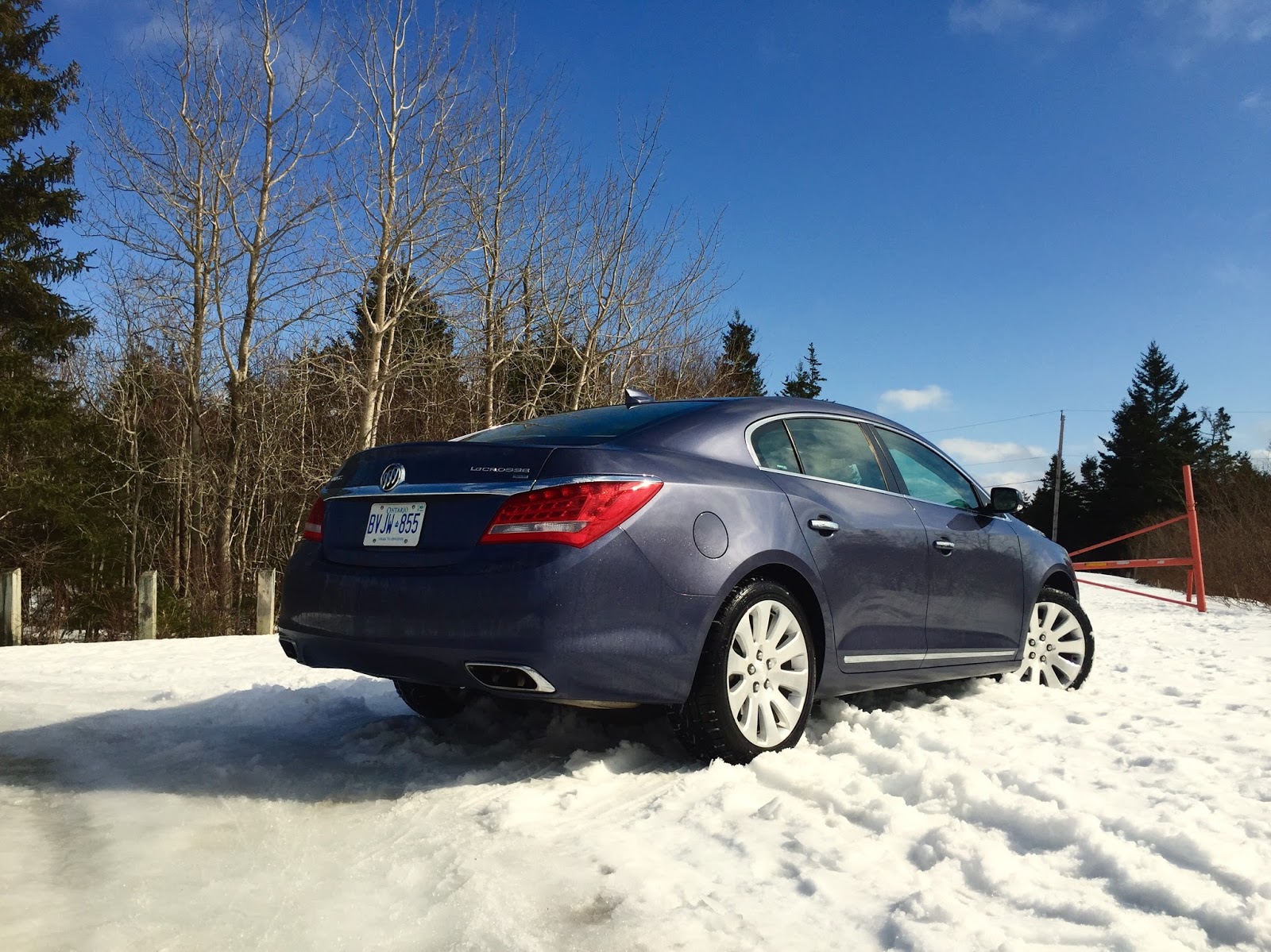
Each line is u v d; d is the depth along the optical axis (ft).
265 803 9.50
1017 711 14.07
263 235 62.03
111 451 73.92
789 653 11.26
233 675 18.97
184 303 63.46
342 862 7.74
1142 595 51.21
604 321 63.93
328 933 6.34
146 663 21.39
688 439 11.37
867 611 12.45
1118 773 10.29
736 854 7.91
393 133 58.13
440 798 9.57
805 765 10.47
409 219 58.85
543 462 9.86
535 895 6.98
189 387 66.03
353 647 10.30
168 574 70.64
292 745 12.14
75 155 77.36
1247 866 7.45
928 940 6.19
